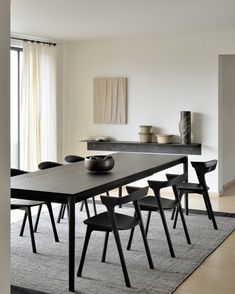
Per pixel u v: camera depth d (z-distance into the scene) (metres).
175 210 4.83
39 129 6.39
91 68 6.71
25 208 3.76
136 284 3.08
